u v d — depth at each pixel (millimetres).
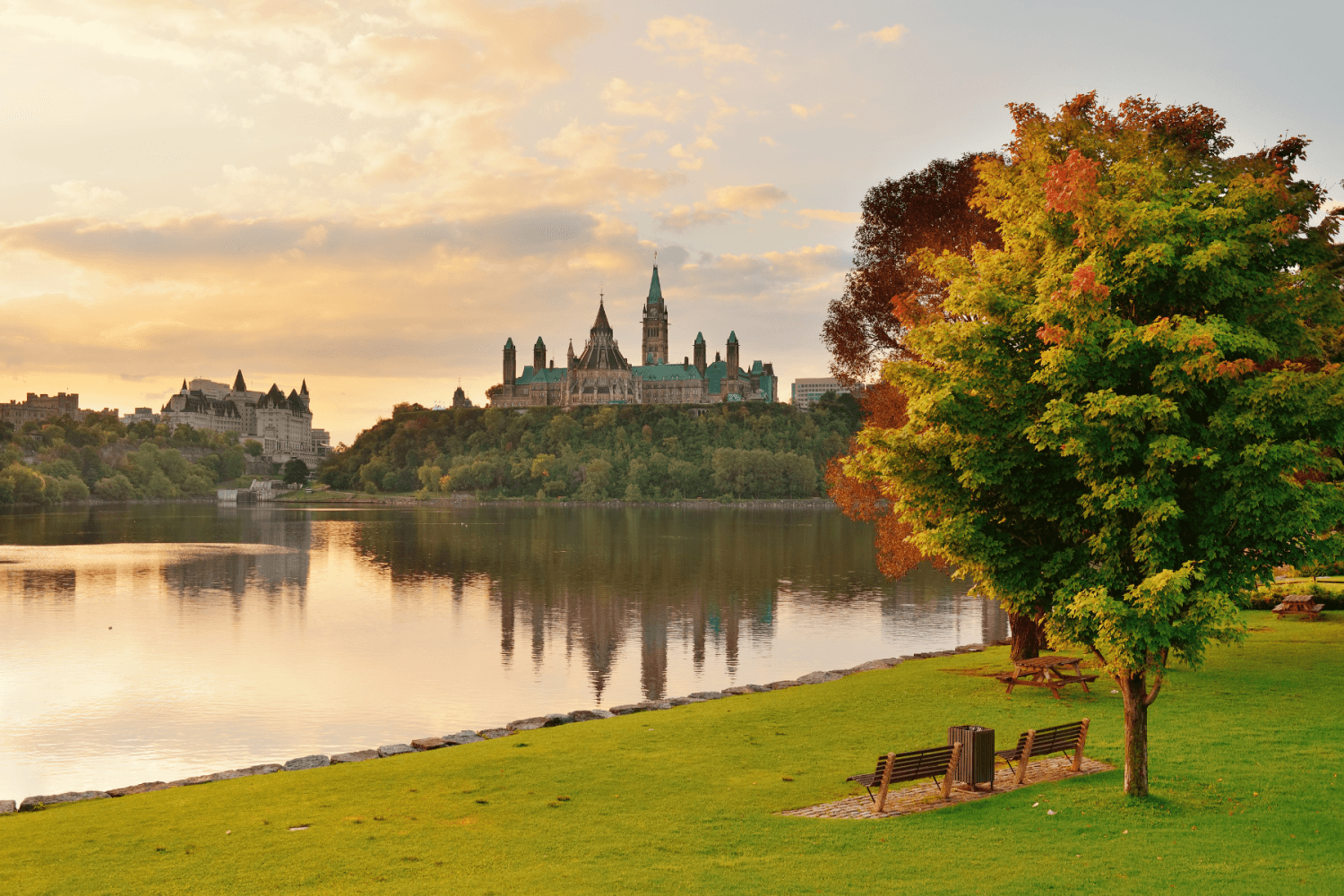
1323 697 31734
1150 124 31391
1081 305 20703
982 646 49781
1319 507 20312
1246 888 16719
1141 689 21938
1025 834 19656
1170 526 20984
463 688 54281
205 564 123812
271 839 20922
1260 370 21750
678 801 22922
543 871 18391
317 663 61531
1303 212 22562
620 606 85750
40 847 20703
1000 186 25266
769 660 60844
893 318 49250
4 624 77938
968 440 23297
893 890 16969
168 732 46219
